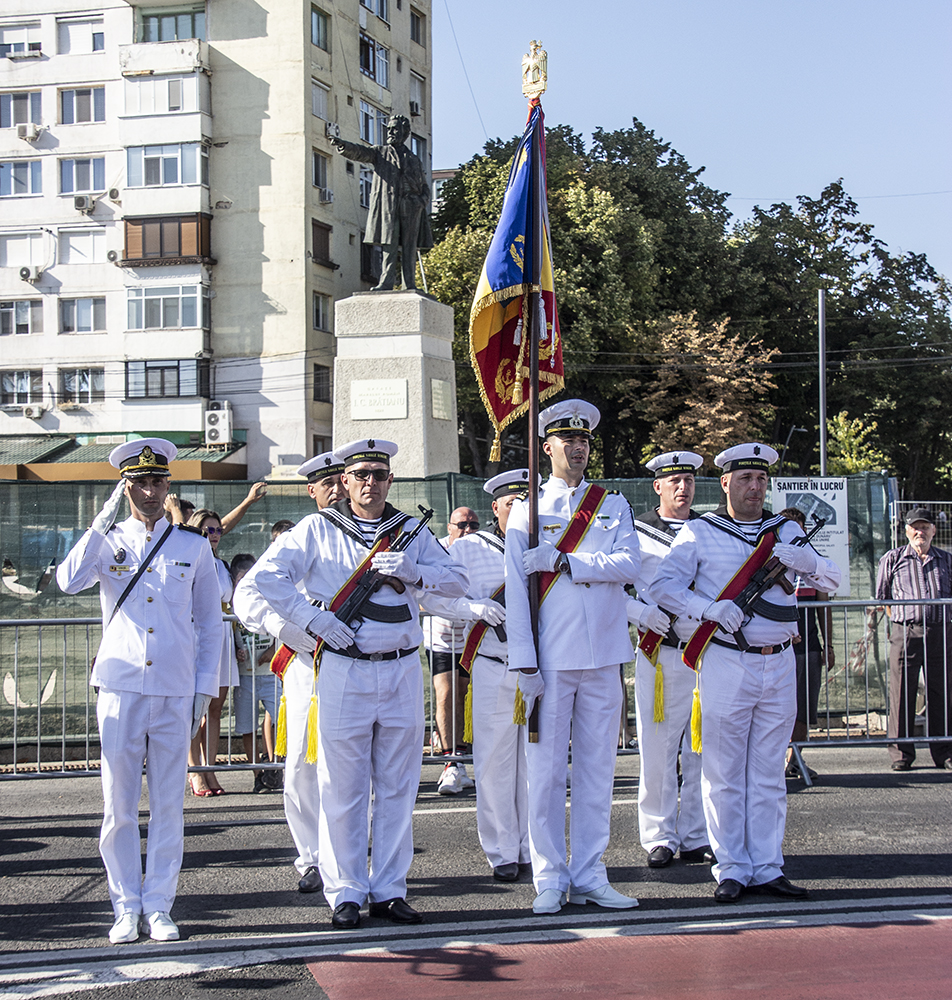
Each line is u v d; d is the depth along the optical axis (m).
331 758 5.03
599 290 32.47
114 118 33.81
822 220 41.09
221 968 4.41
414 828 6.82
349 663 5.05
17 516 10.46
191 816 7.21
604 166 34.62
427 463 15.12
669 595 5.41
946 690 8.42
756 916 4.99
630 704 9.77
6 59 34.28
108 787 4.93
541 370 5.93
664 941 4.66
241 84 32.88
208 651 5.29
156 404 33.09
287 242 32.62
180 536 5.23
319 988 4.20
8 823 7.09
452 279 31.62
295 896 5.46
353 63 35.34
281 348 32.66
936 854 6.01
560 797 5.23
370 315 15.27
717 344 33.41
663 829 5.97
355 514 5.34
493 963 4.43
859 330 40.88
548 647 5.24
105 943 4.77
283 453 32.66
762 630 5.33
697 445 33.31
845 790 7.68
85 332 34.03
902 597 8.54
